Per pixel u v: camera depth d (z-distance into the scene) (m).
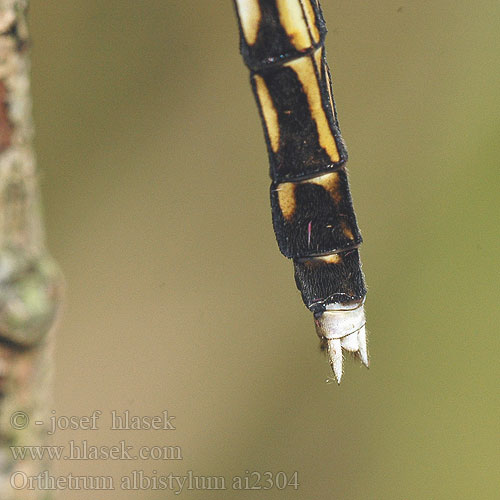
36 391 0.22
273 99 0.23
